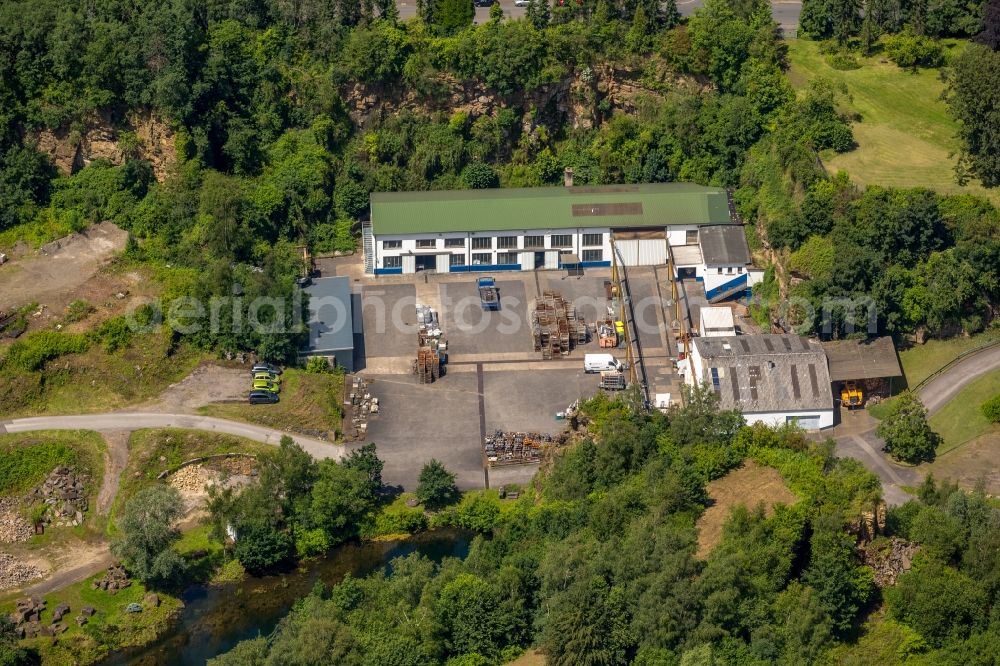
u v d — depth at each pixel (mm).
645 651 193000
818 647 196750
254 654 194375
